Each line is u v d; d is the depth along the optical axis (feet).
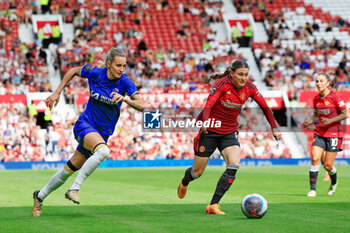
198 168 98.22
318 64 395.14
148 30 410.31
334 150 132.87
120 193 138.92
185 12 426.10
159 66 376.68
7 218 86.43
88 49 379.14
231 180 92.58
